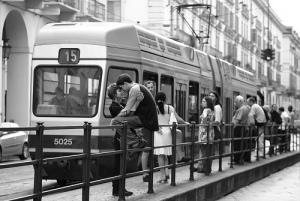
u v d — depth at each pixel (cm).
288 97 10456
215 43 5509
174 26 4166
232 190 1297
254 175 1521
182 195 940
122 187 827
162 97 1116
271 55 5066
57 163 947
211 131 1271
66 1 2845
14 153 1961
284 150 2281
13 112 2636
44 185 1188
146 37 1340
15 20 2603
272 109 2206
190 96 1675
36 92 1188
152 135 924
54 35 1191
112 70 1181
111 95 963
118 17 3803
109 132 1155
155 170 941
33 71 1193
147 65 1315
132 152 875
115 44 1196
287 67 10425
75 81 1167
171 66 1502
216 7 5525
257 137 1736
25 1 2561
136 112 906
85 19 3025
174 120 1126
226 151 1425
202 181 1126
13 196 595
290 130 2419
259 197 1237
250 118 1705
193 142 1138
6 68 2633
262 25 8306
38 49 1197
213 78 1938
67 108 1162
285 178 1653
